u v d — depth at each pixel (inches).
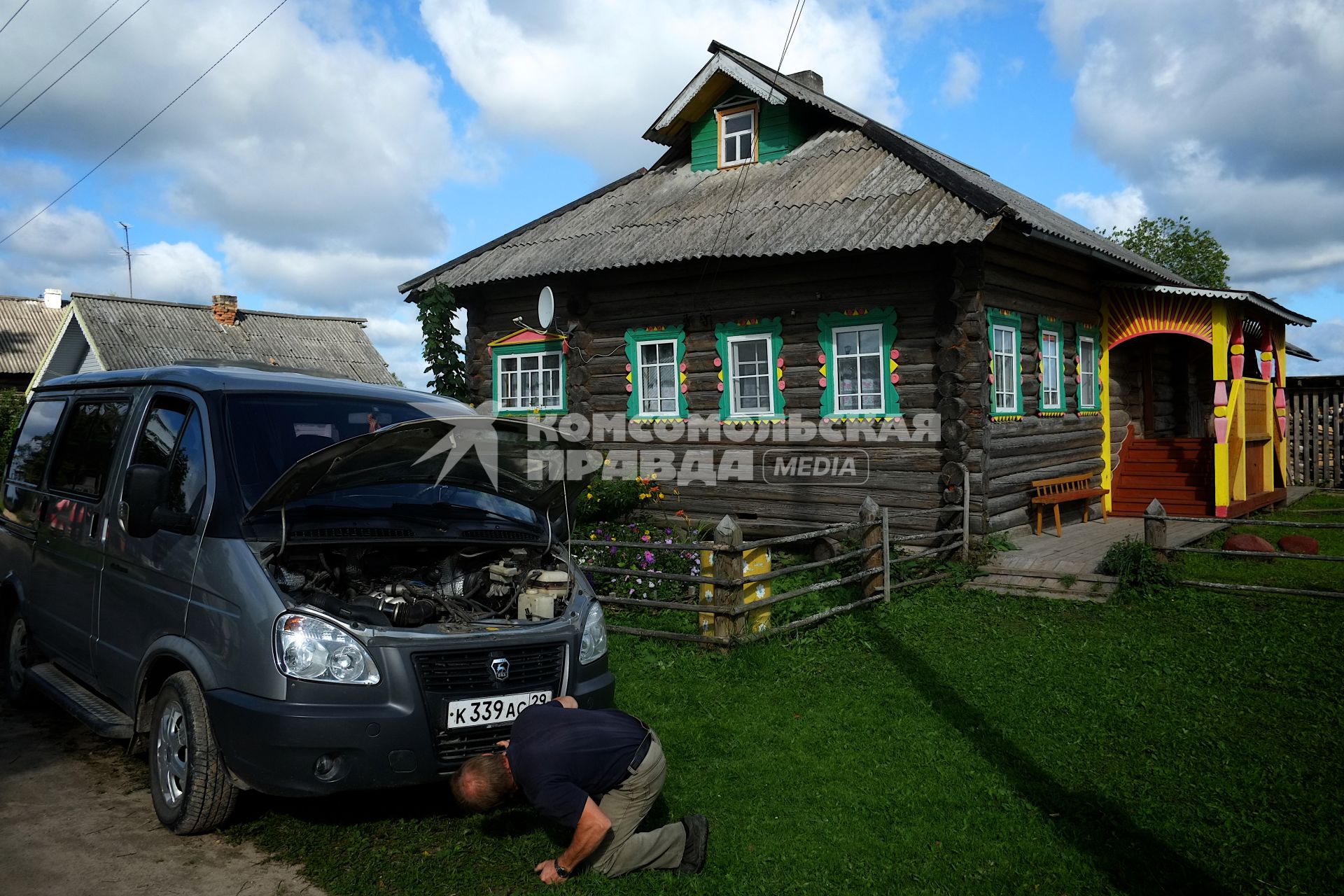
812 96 508.1
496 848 150.6
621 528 407.5
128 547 176.2
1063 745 194.9
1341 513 538.9
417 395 210.1
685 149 598.2
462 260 557.9
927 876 141.3
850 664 256.8
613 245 485.4
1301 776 176.6
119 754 192.7
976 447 387.2
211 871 141.6
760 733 203.3
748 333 452.8
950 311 390.6
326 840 152.6
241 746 141.1
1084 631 283.9
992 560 371.9
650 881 139.7
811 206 444.1
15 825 156.4
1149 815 161.5
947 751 191.8
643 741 141.3
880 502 412.8
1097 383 524.1
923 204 407.8
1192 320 491.2
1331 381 697.0
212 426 170.4
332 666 142.3
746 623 272.1
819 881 140.3
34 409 241.9
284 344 1198.9
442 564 183.6
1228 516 464.4
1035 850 149.2
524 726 139.7
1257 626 279.6
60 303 1533.0
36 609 209.3
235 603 148.1
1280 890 137.3
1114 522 494.6
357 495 179.2
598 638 175.2
